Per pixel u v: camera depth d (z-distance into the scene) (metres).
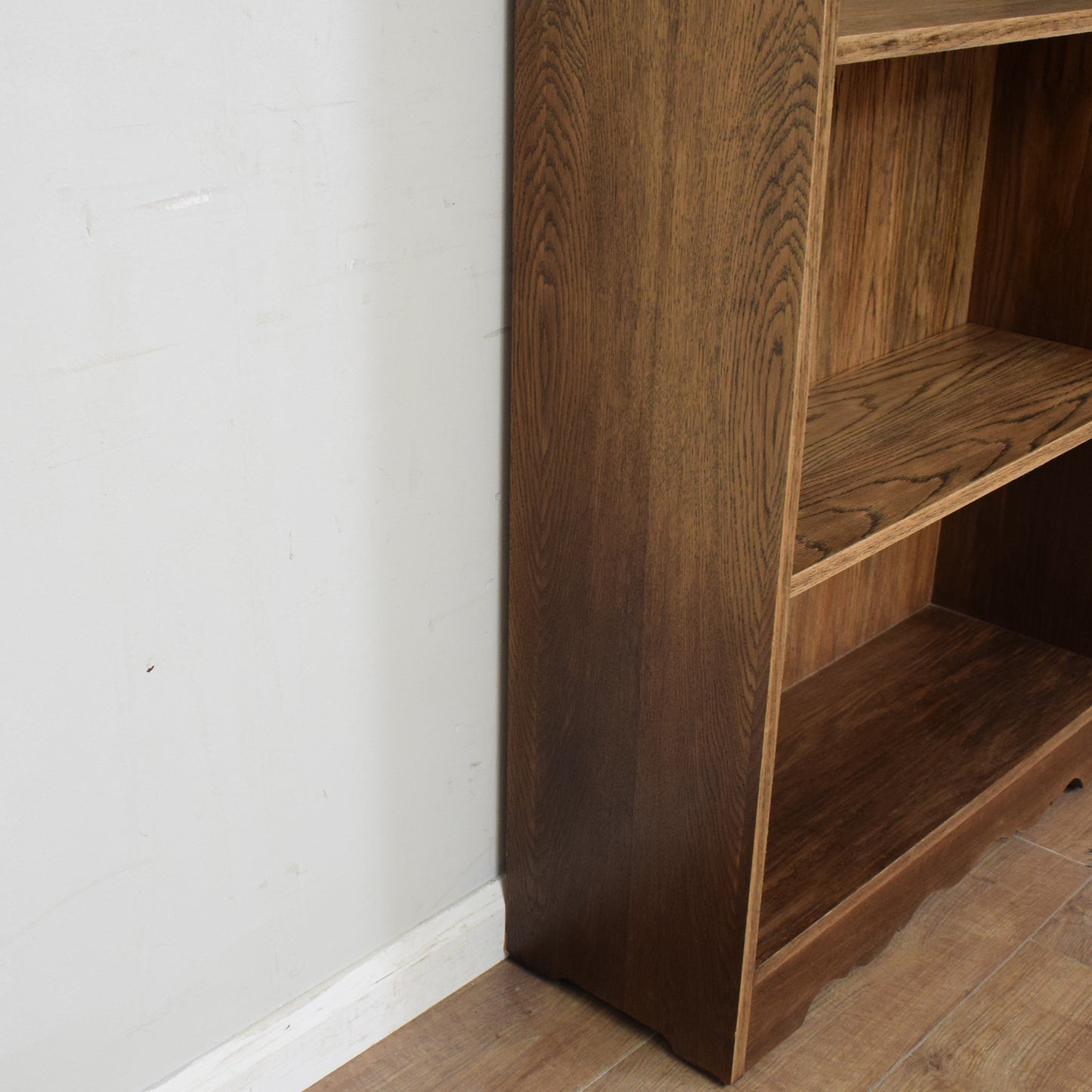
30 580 1.03
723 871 1.31
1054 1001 1.53
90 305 1.00
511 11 1.20
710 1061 1.40
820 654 1.94
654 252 1.16
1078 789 1.93
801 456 1.13
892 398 1.64
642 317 1.19
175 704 1.17
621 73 1.13
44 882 1.12
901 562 2.03
